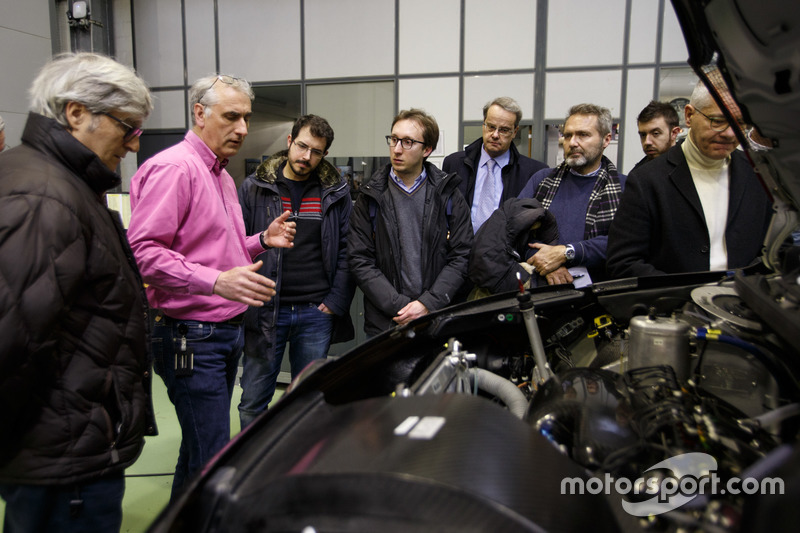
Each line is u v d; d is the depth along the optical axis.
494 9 4.96
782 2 0.80
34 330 1.04
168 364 1.84
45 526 1.19
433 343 1.61
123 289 1.27
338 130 5.50
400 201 2.42
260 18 5.49
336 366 1.23
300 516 0.63
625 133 4.89
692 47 1.17
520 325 1.64
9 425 1.07
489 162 3.00
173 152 1.76
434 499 0.60
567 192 2.56
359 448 0.73
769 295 1.18
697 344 1.30
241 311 1.92
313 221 2.55
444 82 5.16
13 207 1.05
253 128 5.79
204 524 0.75
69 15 5.52
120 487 1.29
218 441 1.90
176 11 5.68
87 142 1.25
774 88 0.94
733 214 1.96
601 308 1.71
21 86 5.21
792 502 0.58
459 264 2.39
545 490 0.66
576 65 4.88
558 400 1.08
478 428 0.76
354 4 5.24
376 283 2.35
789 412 1.00
